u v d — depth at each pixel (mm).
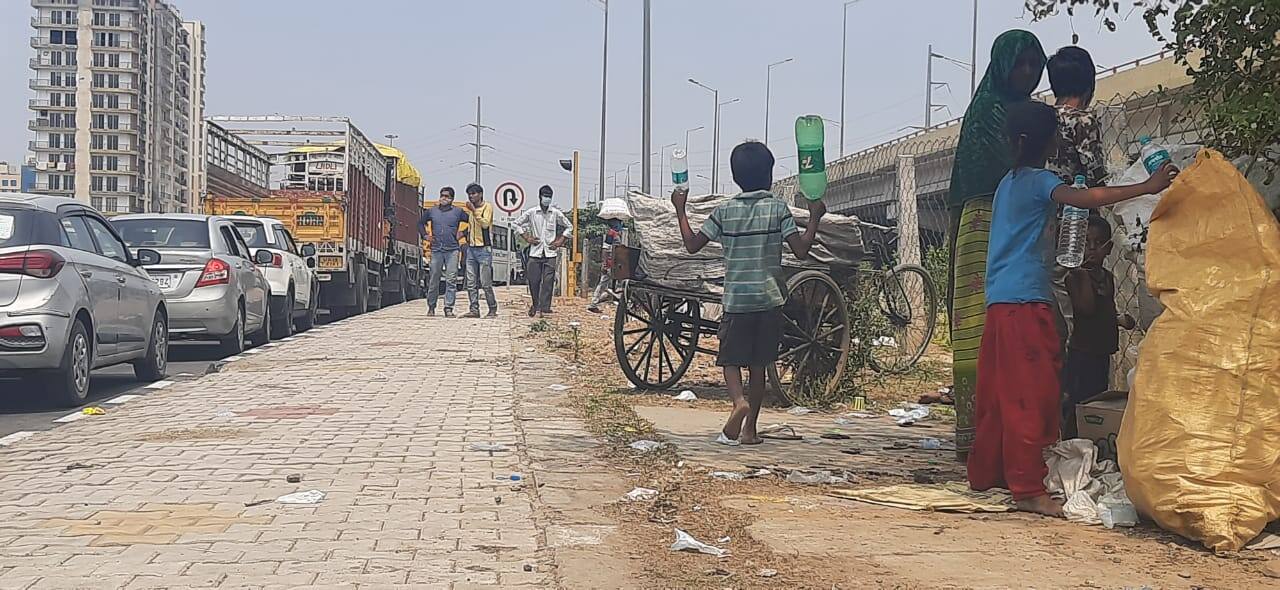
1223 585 4660
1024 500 5980
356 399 10430
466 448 7871
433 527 5680
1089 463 6059
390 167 29469
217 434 8477
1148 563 4973
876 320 10789
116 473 7008
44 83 93250
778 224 7953
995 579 4758
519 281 50719
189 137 112188
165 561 5066
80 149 93812
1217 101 6113
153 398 10719
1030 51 6879
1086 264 7195
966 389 7203
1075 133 6887
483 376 12281
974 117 6980
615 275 10422
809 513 5945
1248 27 5504
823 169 7898
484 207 22109
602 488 6570
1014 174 6164
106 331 10734
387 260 28797
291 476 6805
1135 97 7973
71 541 5398
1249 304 5258
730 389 8008
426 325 19922
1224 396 5215
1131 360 7922
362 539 5449
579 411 9625
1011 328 6035
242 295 15102
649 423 8961
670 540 5422
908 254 16516
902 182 16891
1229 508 5102
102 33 93125
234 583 4750
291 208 22875
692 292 10055
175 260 14117
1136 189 5617
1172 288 5473
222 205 22891
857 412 9953
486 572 4930
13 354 9453
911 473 7066
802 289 9859
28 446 8039
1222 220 5391
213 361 14273
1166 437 5277
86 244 10789
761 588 4684
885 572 4863
